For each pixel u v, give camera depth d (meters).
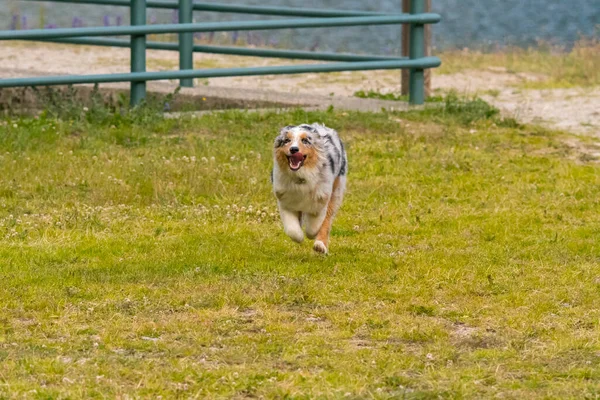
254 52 23.19
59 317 9.77
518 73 27.19
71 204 14.19
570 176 16.25
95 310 9.96
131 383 8.16
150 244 12.32
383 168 16.50
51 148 16.77
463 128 19.50
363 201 14.73
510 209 14.39
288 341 9.26
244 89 22.36
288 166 11.48
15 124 17.83
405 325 9.75
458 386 8.12
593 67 27.39
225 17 40.84
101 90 21.41
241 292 10.54
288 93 22.20
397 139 18.33
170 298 10.34
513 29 39.06
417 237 13.03
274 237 12.81
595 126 20.33
